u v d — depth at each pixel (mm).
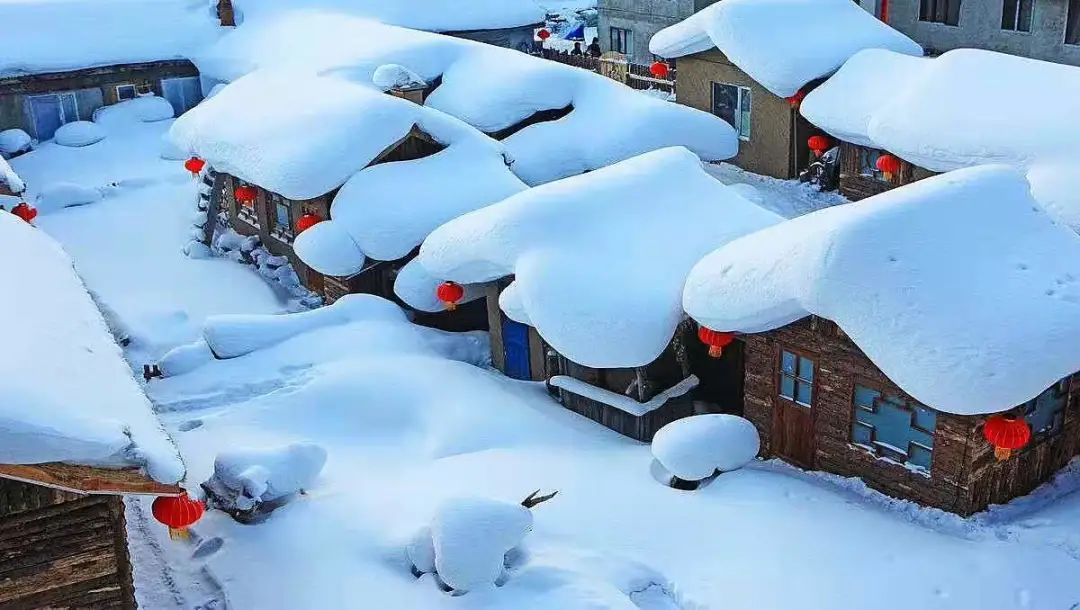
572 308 12398
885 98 19750
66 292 10398
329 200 17469
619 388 13273
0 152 25953
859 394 10930
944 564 9531
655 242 13367
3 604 8117
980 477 10164
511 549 10078
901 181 19422
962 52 18812
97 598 8414
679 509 10781
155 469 7188
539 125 21203
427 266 14508
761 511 10586
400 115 17672
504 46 30688
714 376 13672
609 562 9977
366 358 14836
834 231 10516
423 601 9492
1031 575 9312
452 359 15422
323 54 24312
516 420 13062
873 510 10547
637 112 20578
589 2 49062
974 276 10156
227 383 14469
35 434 6805
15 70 26453
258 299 18281
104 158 26125
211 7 29391
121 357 9336
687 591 9594
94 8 28625
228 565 10219
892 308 9977
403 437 13156
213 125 19469
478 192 17156
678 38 23609
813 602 9258
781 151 22531
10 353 7793
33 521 8047
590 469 11758
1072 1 23234
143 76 28266
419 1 29625
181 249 20797
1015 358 9430
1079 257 10555
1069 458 11328
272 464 11016
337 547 10328
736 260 11617
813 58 21328
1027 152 16562
